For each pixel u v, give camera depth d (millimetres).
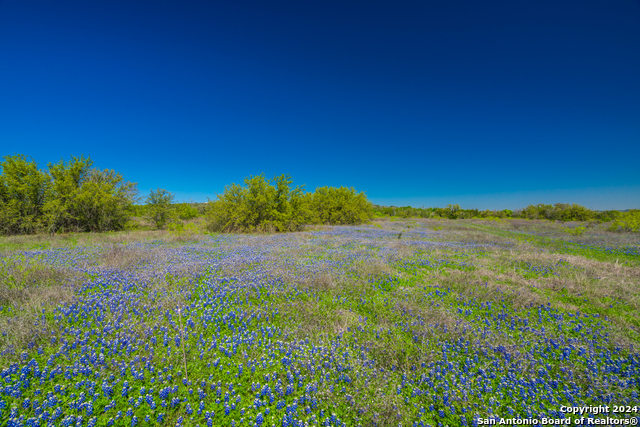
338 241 18578
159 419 3156
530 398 3613
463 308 6672
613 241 18984
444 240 19797
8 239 16391
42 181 20891
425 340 5008
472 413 3383
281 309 6383
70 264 9766
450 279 8906
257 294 7367
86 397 3396
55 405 3227
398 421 3232
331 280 8375
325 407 3453
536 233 25984
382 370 4141
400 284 8617
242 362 4316
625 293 7520
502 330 5461
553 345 4844
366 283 8406
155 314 5824
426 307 6602
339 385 3848
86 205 22375
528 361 4297
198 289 7754
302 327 5477
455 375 4051
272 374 4008
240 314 5949
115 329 5031
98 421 3113
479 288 7977
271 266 10398
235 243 17203
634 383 3859
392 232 26375
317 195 38938
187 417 3256
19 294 6289
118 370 3861
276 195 26969
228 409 3361
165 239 18062
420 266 11070
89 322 5254
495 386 3885
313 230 28438
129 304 6262
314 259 11992
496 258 12609
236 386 3818
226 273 9258
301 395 3676
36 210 20922
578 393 3682
